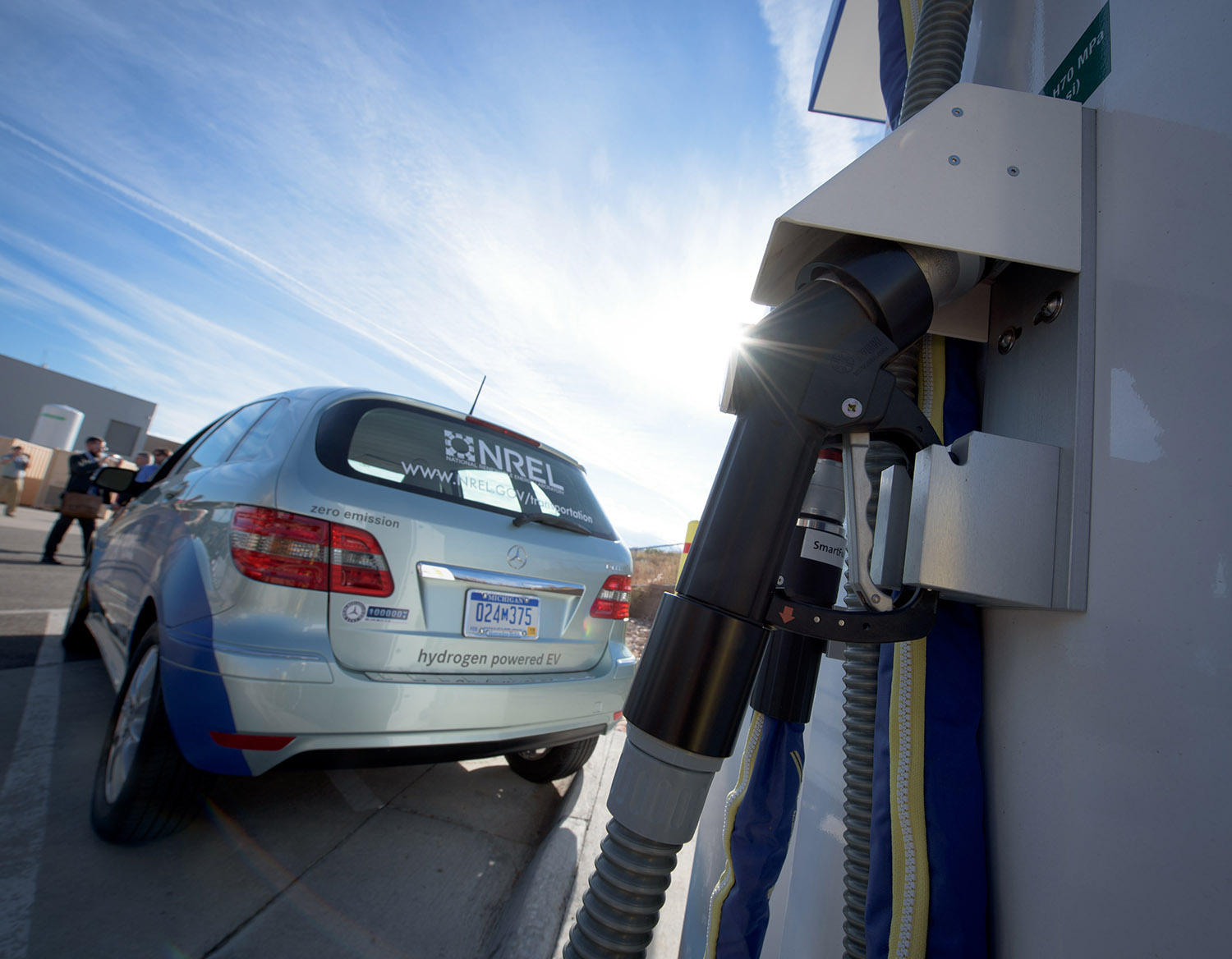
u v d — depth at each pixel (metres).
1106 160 0.69
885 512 0.71
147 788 1.94
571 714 2.38
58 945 1.60
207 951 1.66
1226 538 0.49
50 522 14.09
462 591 2.18
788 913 1.20
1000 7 0.96
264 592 1.86
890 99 1.24
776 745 0.83
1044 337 0.74
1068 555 0.65
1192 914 0.48
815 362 0.63
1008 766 0.72
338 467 2.08
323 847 2.22
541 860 2.12
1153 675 0.54
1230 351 0.51
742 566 0.60
